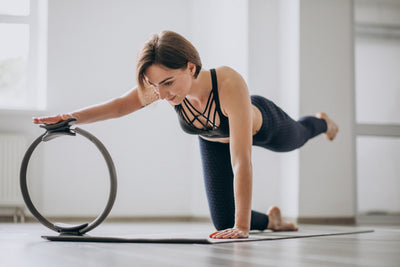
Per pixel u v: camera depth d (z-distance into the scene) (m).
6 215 5.25
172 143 5.62
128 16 5.61
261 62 4.95
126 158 5.50
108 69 5.53
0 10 5.61
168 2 5.70
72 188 5.36
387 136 5.15
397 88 5.20
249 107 2.24
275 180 5.01
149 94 2.40
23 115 5.35
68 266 1.41
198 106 2.31
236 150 2.21
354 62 5.07
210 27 5.41
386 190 5.11
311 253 1.80
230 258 1.61
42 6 5.59
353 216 4.94
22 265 1.43
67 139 5.37
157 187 5.55
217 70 2.28
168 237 2.38
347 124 4.96
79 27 5.50
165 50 1.94
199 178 5.49
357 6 5.14
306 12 4.85
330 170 4.88
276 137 2.71
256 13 4.94
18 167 5.20
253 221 2.95
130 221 5.40
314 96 4.86
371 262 1.56
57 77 5.41
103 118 2.45
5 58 5.62
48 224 2.38
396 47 5.22
